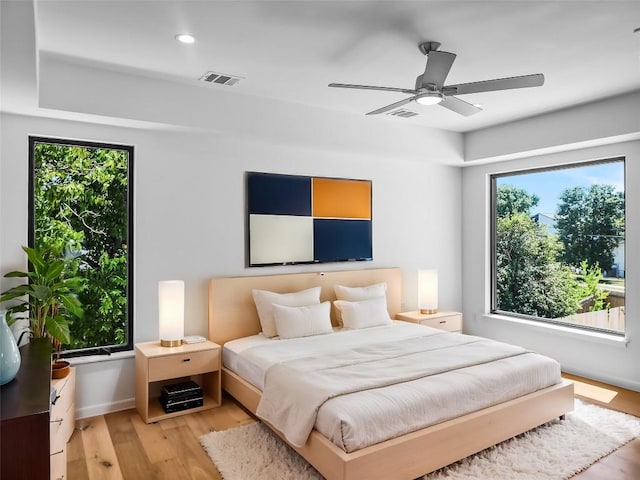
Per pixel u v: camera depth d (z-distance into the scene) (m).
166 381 3.89
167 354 3.44
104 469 2.74
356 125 4.59
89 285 3.67
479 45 2.88
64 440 2.82
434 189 5.61
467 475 2.65
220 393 3.73
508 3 2.36
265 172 4.40
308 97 4.04
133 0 2.33
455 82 3.55
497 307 5.54
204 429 3.30
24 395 1.68
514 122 4.79
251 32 2.71
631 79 3.52
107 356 3.61
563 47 2.92
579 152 4.54
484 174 5.54
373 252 5.12
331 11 2.45
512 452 2.92
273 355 3.44
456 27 2.64
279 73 3.43
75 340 3.62
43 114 3.28
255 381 3.35
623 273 4.32
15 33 1.97
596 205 4.54
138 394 3.59
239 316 4.16
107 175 3.74
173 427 3.34
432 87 2.76
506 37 2.77
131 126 3.65
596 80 3.54
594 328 4.55
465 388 2.81
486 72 3.35
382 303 4.62
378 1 2.35
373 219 5.12
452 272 5.77
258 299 4.16
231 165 4.21
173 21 2.57
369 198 5.07
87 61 3.18
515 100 4.06
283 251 4.49
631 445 3.04
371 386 2.74
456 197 5.80
